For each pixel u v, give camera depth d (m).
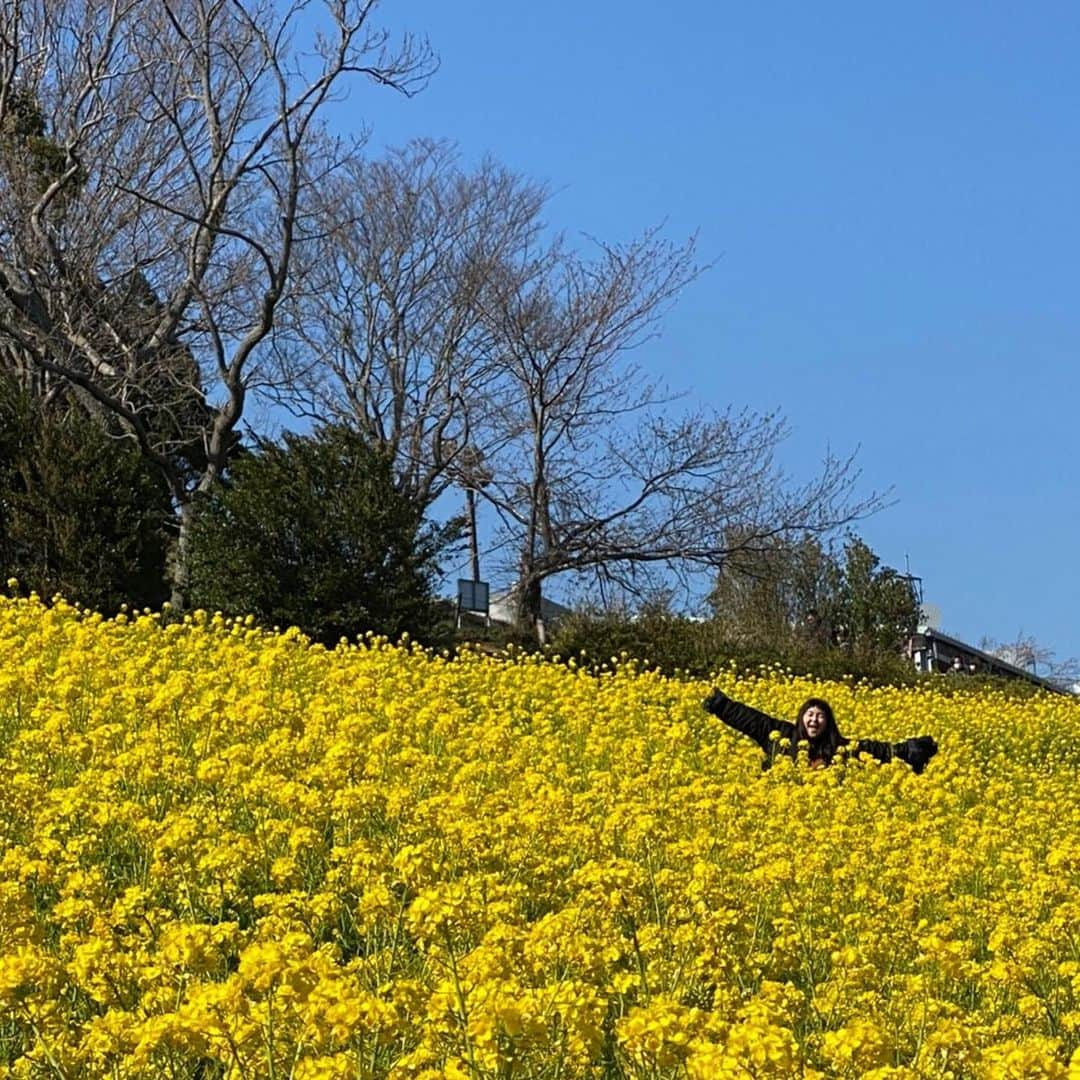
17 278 28.08
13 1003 5.36
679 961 6.82
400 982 5.46
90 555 21.41
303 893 7.17
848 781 12.24
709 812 9.70
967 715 20.92
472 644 28.27
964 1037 5.61
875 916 8.04
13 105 29.17
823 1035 5.76
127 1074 5.20
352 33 27.97
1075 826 12.00
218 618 18.05
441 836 8.30
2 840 7.66
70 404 26.42
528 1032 5.04
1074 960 7.75
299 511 21.28
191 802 8.98
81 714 10.73
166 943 5.59
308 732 9.96
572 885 7.98
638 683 18.69
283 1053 5.01
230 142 28.22
